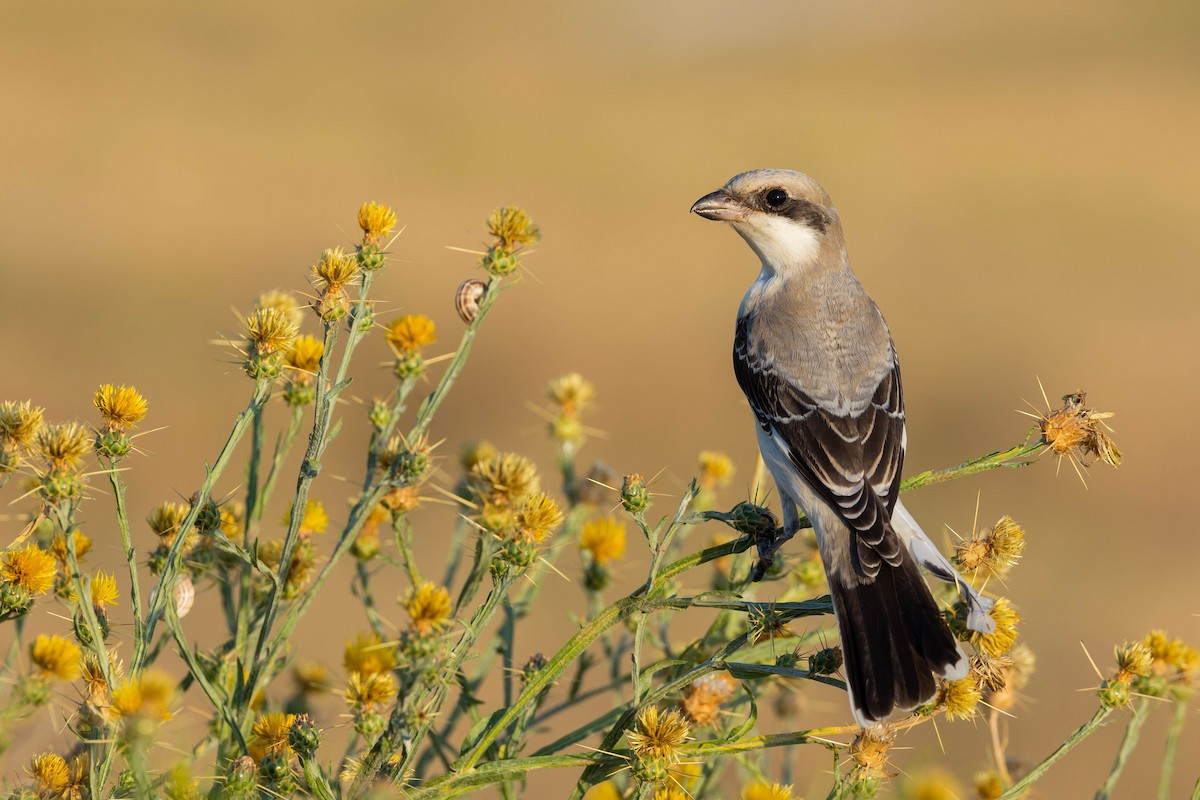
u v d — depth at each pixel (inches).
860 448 320.5
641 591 226.1
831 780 304.8
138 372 888.9
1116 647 238.1
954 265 1280.8
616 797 249.4
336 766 269.4
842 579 285.9
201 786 224.1
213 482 222.2
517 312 1093.1
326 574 234.4
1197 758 537.3
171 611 216.4
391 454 258.5
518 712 219.0
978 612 244.5
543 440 825.5
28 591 214.7
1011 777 279.7
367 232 236.7
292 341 232.1
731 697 262.2
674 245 1343.5
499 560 220.1
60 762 208.7
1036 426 270.2
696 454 853.2
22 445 213.5
